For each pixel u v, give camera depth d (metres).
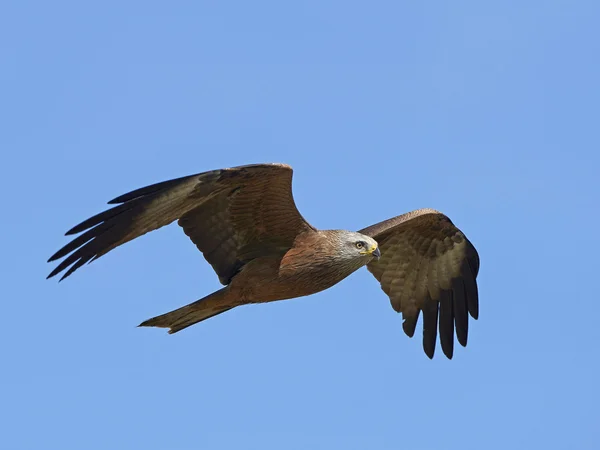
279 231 17.31
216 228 17.02
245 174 16.12
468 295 20.95
